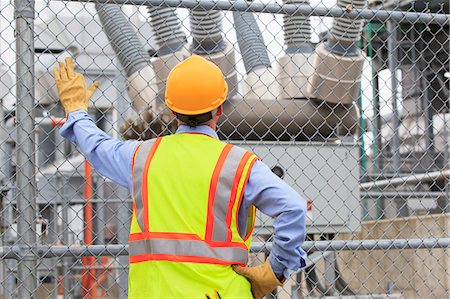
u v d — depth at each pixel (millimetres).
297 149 7566
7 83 9648
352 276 10742
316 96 7770
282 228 3838
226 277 3906
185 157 4000
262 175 3922
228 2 5766
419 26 15773
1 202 8828
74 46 9500
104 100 11172
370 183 11766
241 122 7340
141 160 4055
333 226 7691
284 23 8086
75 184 11312
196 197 3920
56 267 9477
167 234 3895
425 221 10500
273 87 8156
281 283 3994
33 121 5258
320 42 7684
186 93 4090
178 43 7566
